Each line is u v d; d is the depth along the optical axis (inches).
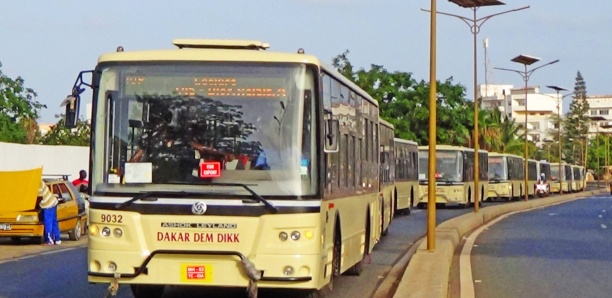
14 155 1440.7
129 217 445.4
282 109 453.4
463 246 1005.2
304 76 455.2
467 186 1969.7
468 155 2005.4
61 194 1031.6
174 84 458.9
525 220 1612.9
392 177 1214.9
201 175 447.8
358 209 628.1
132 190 450.0
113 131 458.0
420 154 1948.8
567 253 917.2
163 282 444.5
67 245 975.0
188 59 458.6
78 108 463.2
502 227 1386.6
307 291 519.5
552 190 3506.4
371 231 715.4
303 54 458.3
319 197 447.2
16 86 2295.8
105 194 449.7
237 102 454.9
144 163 452.1
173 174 449.7
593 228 1358.3
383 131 1015.6
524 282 662.5
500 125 3983.8
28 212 965.8
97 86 461.7
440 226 1171.3
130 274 444.8
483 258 860.6
